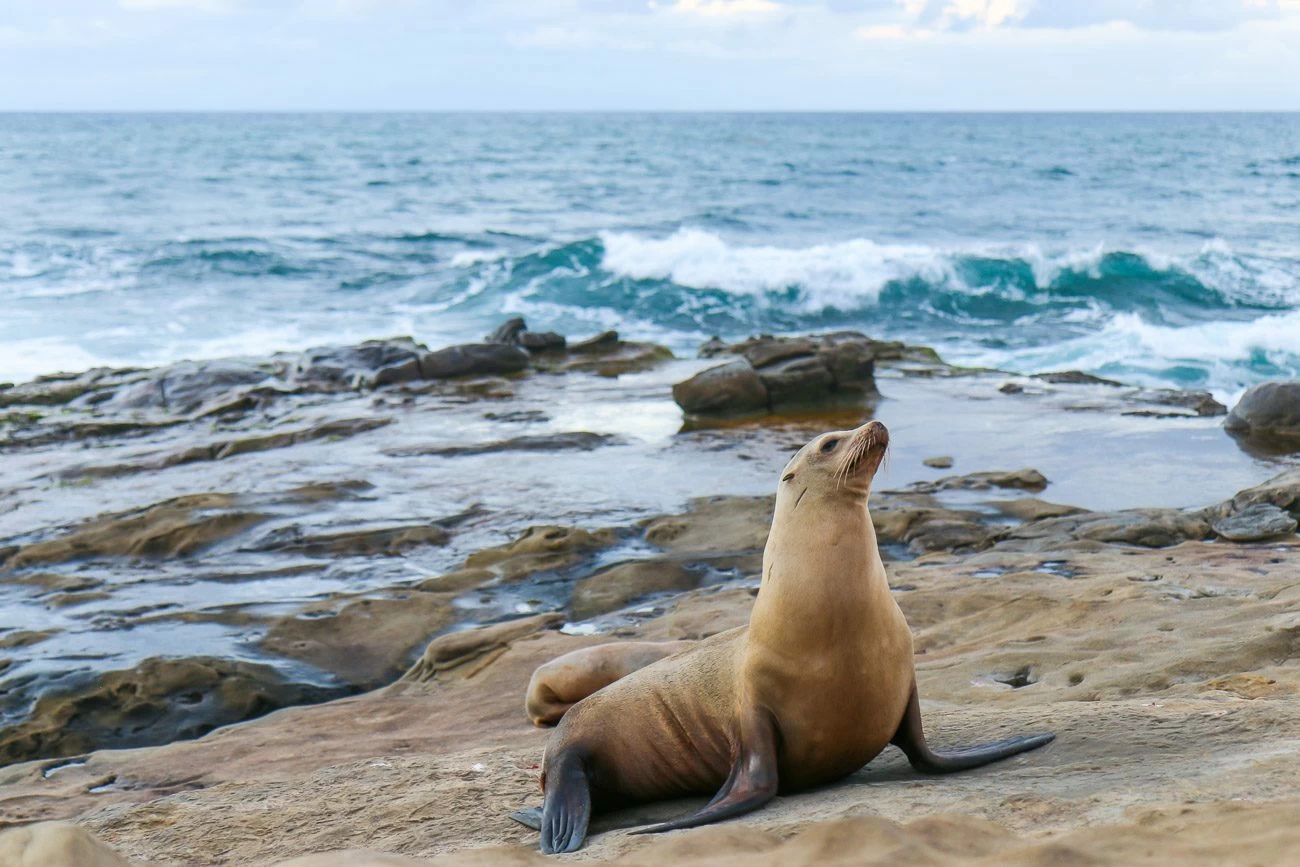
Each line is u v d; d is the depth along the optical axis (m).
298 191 66.81
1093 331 31.45
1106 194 65.88
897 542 12.59
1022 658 7.16
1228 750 4.05
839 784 4.58
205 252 41.88
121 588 12.19
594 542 12.85
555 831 4.32
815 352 21.83
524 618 10.41
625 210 58.56
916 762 4.61
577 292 36.56
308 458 17.44
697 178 77.06
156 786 7.18
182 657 9.84
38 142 115.62
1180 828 3.01
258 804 5.82
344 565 12.74
